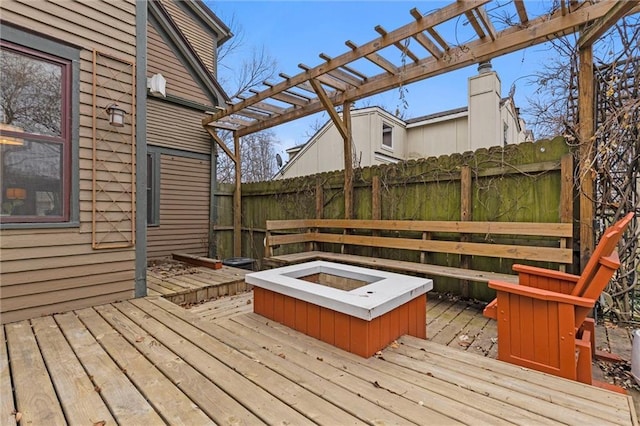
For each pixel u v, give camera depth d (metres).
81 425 1.33
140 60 3.38
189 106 6.28
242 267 5.61
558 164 3.21
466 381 1.70
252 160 17.00
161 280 4.05
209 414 1.41
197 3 7.48
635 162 2.90
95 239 3.04
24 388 1.61
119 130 3.22
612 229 1.98
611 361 2.34
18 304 2.62
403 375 1.76
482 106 7.25
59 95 2.86
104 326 2.48
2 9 2.58
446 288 4.02
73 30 2.93
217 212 6.75
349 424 1.34
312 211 5.51
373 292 2.26
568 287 2.30
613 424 1.34
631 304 3.07
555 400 1.52
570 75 3.20
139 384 1.65
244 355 1.99
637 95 2.88
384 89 4.32
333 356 1.99
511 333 2.02
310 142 10.05
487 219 3.71
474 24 3.19
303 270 3.03
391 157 9.20
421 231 4.11
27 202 2.71
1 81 2.61
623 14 2.42
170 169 6.04
